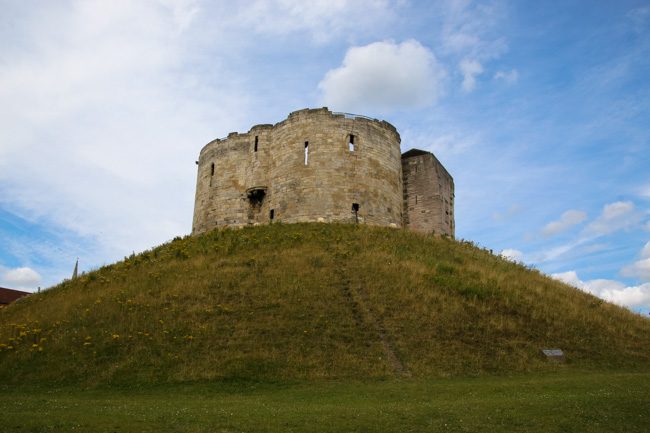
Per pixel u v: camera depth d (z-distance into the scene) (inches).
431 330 921.5
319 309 970.7
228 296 1023.6
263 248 1307.8
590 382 719.1
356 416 533.6
